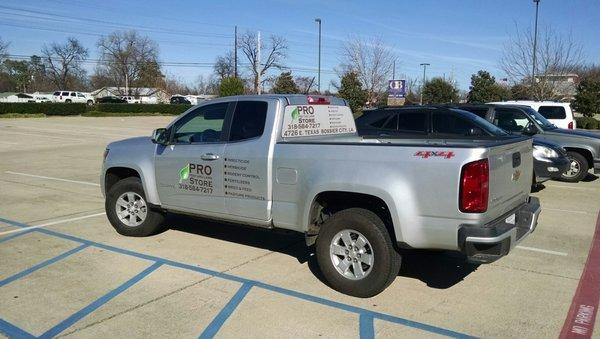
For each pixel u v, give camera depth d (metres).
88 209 8.69
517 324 4.38
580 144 11.90
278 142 5.39
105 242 6.69
